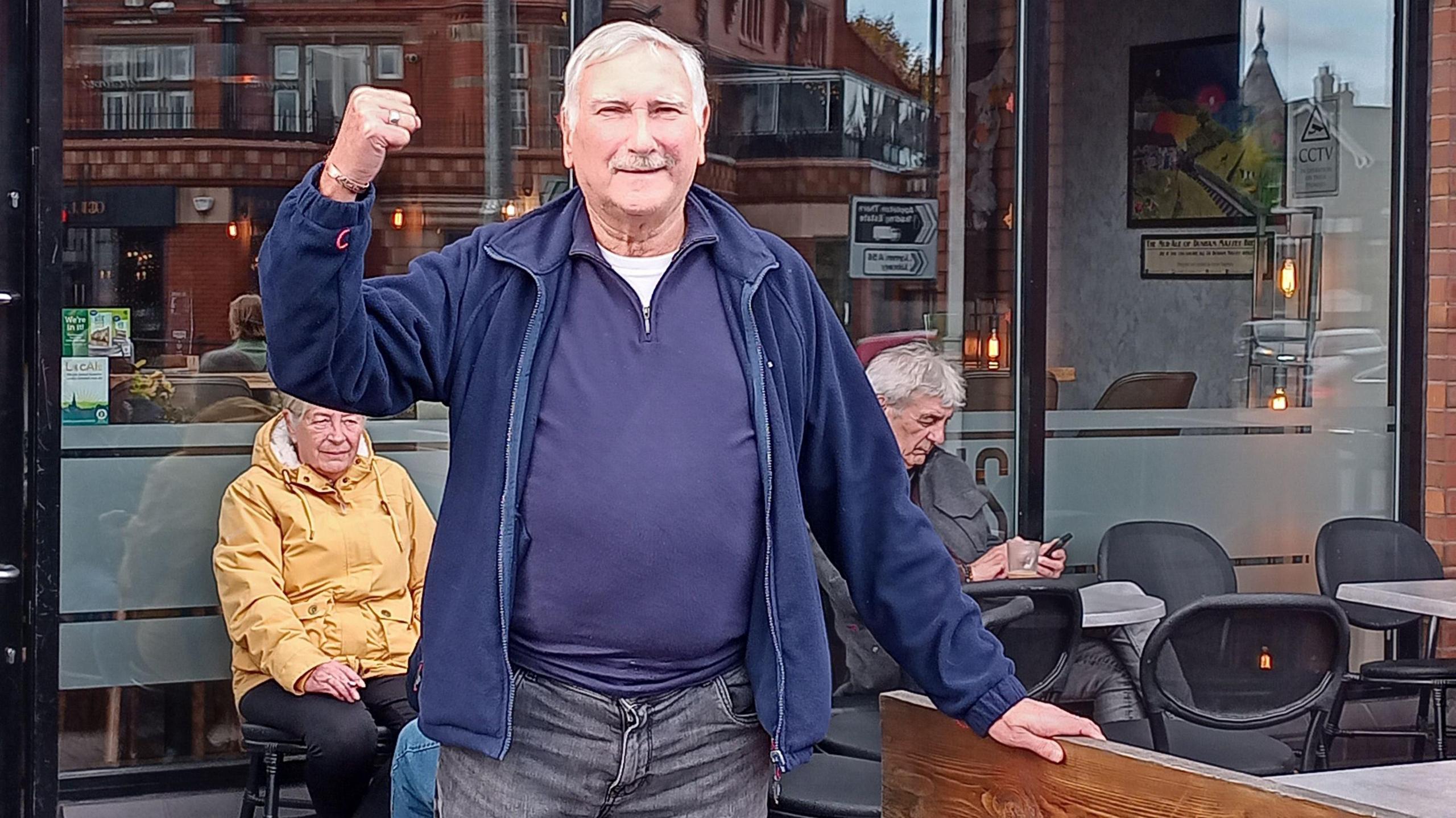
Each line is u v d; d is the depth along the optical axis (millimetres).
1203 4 5840
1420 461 5824
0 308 3930
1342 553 5297
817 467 2205
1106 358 5578
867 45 5168
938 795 2252
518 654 2047
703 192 2201
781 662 2055
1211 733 4035
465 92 4715
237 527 4156
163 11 4438
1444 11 5766
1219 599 3678
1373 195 5875
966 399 5320
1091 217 5570
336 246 1808
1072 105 5531
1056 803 2035
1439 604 4516
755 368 2072
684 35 4930
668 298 2084
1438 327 5789
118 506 4434
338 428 4180
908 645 2191
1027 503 5348
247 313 4539
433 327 2012
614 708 2035
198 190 4488
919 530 2219
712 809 2123
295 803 4309
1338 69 5844
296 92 4570
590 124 2029
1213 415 5707
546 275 2055
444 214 4727
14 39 3930
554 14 4770
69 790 4410
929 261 5270
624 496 1998
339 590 4188
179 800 4480
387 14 4641
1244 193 5852
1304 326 5852
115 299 4422
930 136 5246
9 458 3936
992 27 5277
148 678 4469
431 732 2027
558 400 2029
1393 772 2324
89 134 4383
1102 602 4414
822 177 5145
